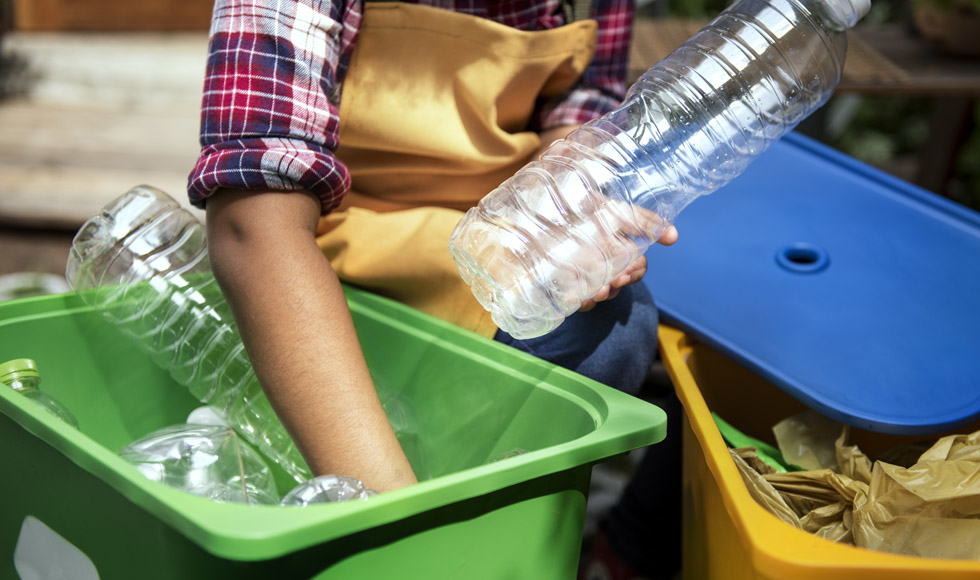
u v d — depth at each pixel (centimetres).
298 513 65
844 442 105
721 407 125
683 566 117
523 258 94
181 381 122
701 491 99
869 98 372
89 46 367
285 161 89
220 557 69
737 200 138
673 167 107
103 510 80
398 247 113
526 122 122
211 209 91
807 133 222
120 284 119
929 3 228
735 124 111
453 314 114
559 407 96
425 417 112
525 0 113
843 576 71
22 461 90
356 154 117
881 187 138
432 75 112
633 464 185
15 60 357
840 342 112
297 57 94
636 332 111
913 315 115
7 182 257
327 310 87
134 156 284
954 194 302
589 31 117
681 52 113
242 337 89
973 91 200
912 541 84
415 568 75
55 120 321
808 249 128
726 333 115
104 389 121
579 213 98
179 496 67
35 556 93
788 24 112
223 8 94
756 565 74
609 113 109
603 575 139
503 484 75
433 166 113
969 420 101
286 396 85
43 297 116
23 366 102
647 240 100
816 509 93
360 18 110
